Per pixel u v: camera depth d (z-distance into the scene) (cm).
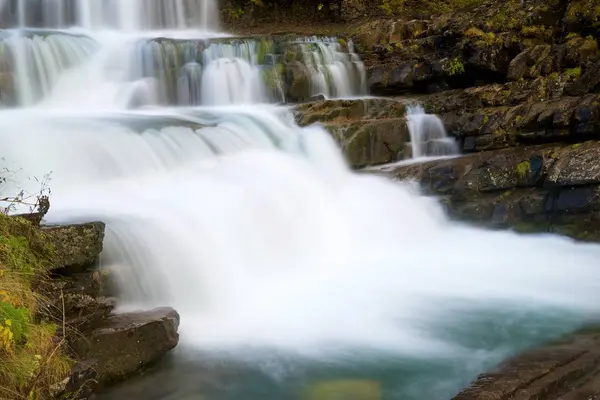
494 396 502
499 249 1051
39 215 630
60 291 572
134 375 581
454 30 1630
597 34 1410
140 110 1422
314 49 1683
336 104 1420
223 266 823
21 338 478
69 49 1438
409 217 1138
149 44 1497
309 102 1489
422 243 1104
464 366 612
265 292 836
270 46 1669
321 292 847
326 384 582
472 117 1347
